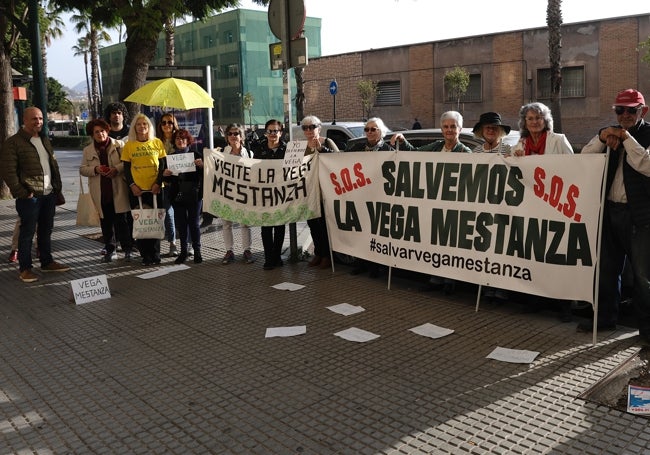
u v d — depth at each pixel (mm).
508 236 5402
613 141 4582
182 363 4648
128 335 5312
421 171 6016
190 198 7637
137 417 3814
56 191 7547
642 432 3418
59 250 8852
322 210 7273
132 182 7543
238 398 4023
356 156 6598
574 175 4902
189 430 3627
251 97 55719
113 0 9266
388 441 3420
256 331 5297
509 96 29875
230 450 3387
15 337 5359
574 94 27750
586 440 3352
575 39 27234
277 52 7801
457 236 5785
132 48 9477
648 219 4531
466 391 4008
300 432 3555
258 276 7145
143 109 10492
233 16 57938
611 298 4941
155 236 7449
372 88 33719
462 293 6262
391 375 4301
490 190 5500
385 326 5316
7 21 13344
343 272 7223
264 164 7227
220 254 8328
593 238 4852
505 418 3631
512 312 5594
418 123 30984
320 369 4445
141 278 7211
